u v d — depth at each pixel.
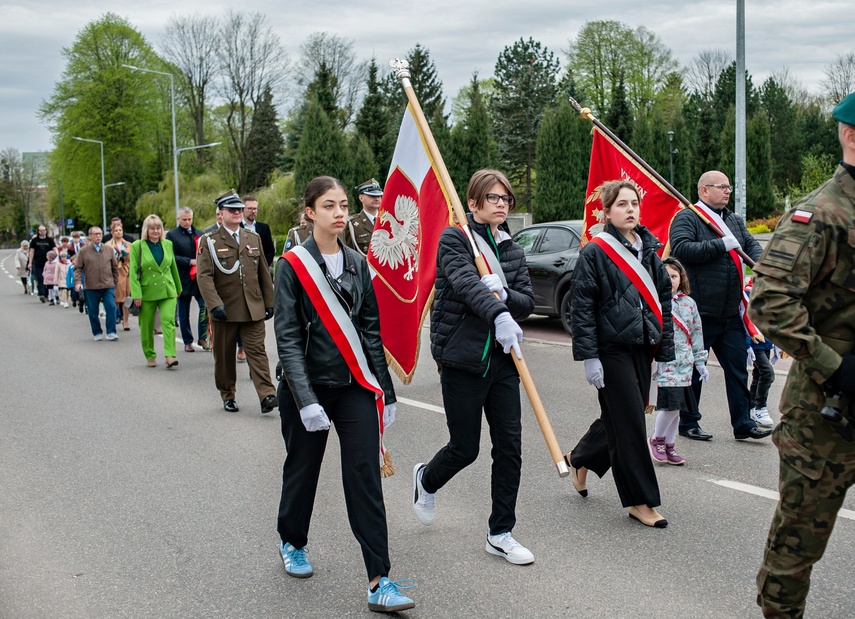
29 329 15.55
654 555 4.27
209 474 5.89
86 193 61.25
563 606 3.72
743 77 15.34
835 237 2.77
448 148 33.53
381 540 3.73
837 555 4.21
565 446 6.41
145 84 58.78
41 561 4.39
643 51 55.03
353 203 35.91
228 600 3.89
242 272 7.66
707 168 44.31
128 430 7.22
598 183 6.41
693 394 6.48
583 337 4.54
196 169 57.41
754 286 2.88
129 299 15.39
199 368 10.59
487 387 4.17
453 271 4.08
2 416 7.86
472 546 4.45
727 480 5.48
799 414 2.90
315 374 3.80
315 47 55.06
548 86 48.88
